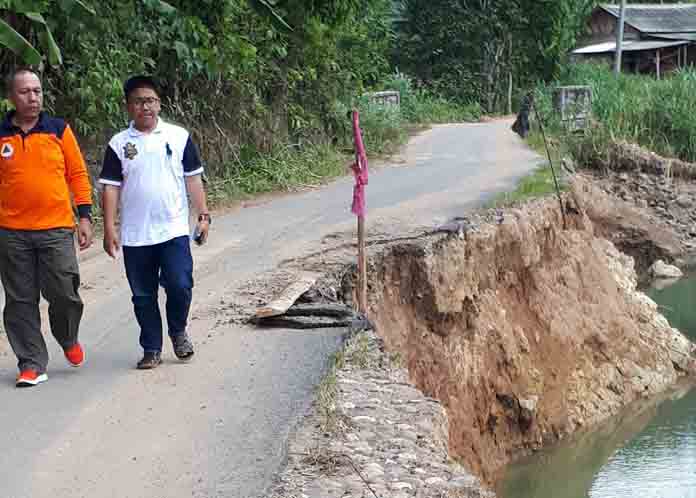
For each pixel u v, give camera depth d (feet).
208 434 18.83
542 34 144.05
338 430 18.89
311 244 37.40
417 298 36.17
